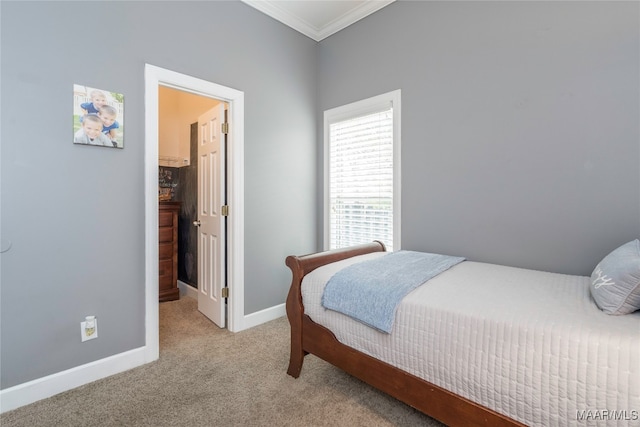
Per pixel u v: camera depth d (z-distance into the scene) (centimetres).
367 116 279
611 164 162
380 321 134
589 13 167
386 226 267
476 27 208
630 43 156
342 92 296
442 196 227
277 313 286
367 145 280
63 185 169
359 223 288
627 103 157
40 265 163
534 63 185
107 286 185
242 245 257
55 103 166
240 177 254
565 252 176
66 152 170
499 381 105
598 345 89
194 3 222
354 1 260
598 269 126
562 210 177
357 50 282
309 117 312
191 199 355
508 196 196
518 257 193
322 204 318
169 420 146
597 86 165
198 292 305
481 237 209
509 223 196
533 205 187
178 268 382
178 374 187
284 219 290
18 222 156
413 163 243
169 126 383
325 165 313
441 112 226
